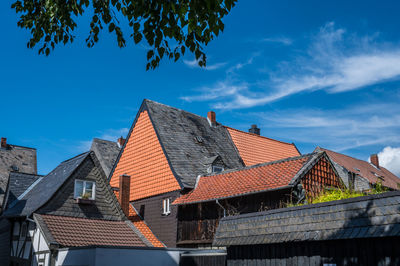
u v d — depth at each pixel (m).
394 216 6.90
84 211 18.78
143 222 23.78
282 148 33.53
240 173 20.11
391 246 6.91
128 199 22.75
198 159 24.75
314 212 8.51
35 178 24.36
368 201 7.55
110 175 28.48
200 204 20.08
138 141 26.86
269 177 17.98
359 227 7.33
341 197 13.29
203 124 29.17
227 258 10.70
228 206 18.45
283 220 9.12
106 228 18.42
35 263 16.80
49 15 8.95
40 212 17.48
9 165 36.66
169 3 6.39
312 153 18.33
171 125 26.47
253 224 9.90
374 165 44.03
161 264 14.77
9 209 21.48
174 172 22.48
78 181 19.16
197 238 19.72
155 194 23.52
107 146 32.97
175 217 21.38
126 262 13.98
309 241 8.37
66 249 15.16
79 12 8.73
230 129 30.69
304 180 16.91
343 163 36.34
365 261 7.31
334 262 7.88
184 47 7.08
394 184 40.81
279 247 9.16
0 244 21.66
